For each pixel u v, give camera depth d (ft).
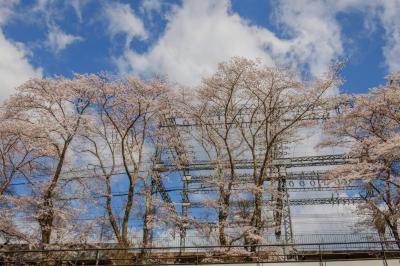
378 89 82.38
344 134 87.45
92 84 81.10
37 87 78.69
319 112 86.22
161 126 88.07
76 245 69.97
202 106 87.35
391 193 72.49
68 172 80.07
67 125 75.56
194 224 73.87
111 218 73.05
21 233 70.59
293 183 106.42
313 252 65.00
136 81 81.15
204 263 57.77
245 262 57.21
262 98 84.69
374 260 54.29
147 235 73.20
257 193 73.46
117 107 84.69
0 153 76.89
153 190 87.66
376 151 73.26
